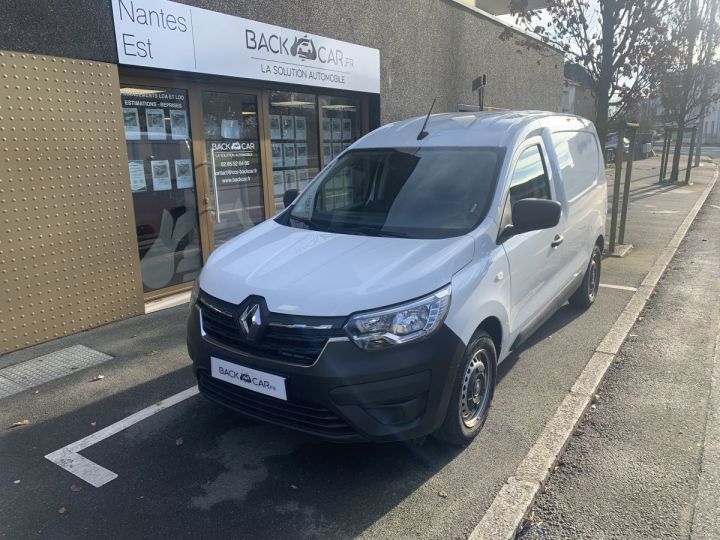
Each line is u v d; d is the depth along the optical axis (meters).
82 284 5.42
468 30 11.64
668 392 4.29
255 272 3.29
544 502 3.05
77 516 2.94
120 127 5.52
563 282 5.03
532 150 4.45
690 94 19.92
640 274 7.60
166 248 6.57
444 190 3.91
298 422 3.04
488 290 3.44
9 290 4.91
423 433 3.08
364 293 2.95
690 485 3.16
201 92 6.72
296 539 2.76
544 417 3.87
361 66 8.79
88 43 5.18
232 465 3.37
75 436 3.70
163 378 4.52
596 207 5.91
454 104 11.58
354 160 4.50
